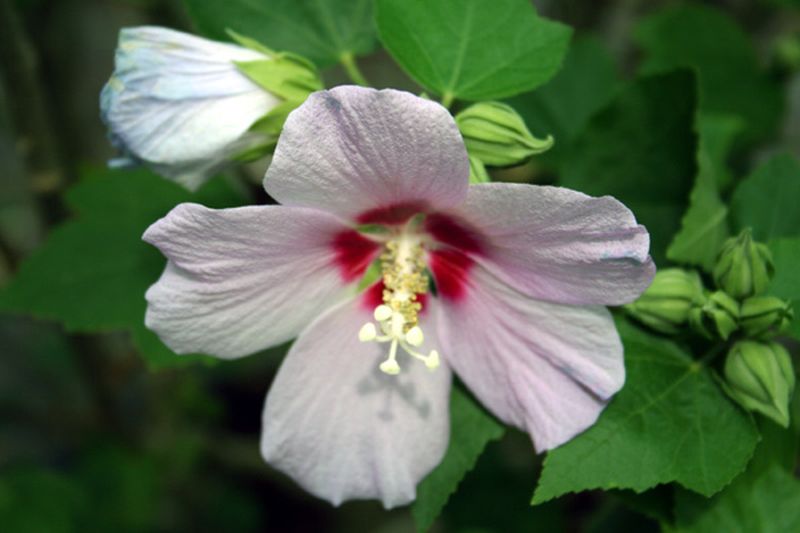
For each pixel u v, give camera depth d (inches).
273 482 22.7
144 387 22.6
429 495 13.3
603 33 21.3
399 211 12.6
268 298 12.5
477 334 12.9
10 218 23.4
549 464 12.5
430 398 13.0
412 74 13.8
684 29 19.2
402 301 12.8
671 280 13.1
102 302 16.2
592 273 11.9
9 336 22.8
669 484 13.6
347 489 13.2
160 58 12.9
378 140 11.6
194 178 13.2
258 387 23.2
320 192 12.0
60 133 20.1
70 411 21.9
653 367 13.1
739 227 14.7
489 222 12.2
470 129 12.8
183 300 12.1
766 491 13.6
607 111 15.1
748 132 19.1
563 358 12.4
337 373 13.0
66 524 20.4
